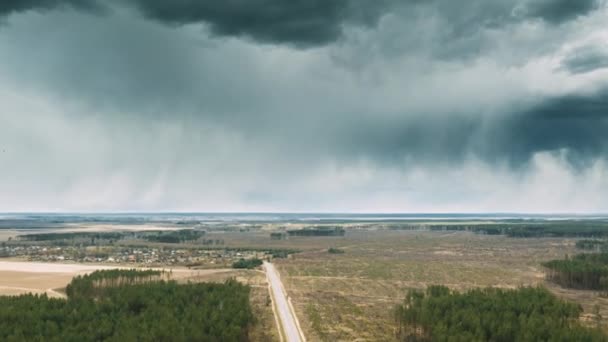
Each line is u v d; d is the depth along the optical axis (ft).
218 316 436.35
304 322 494.18
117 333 385.29
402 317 454.40
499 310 452.76
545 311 463.42
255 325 479.41
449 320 423.64
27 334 386.11
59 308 466.29
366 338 437.58
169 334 384.47
